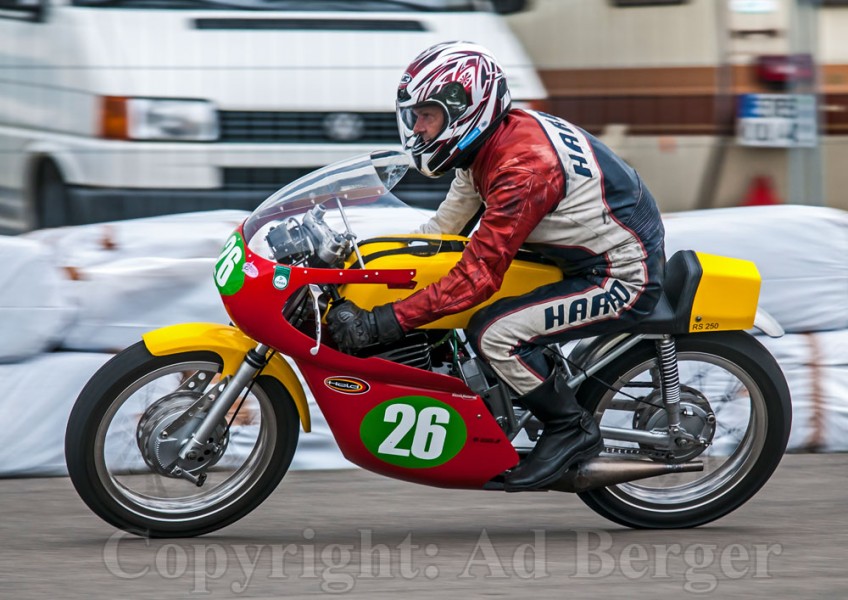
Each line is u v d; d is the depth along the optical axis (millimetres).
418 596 9648
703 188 15531
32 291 13461
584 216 10578
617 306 10789
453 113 10344
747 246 14602
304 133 14867
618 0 15305
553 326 10742
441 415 10875
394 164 11008
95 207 14523
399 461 10945
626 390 11953
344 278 10461
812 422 14539
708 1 15344
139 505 11062
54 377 13586
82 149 14453
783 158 15539
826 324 14805
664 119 15398
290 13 15016
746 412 11922
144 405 11195
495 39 15453
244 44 14781
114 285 13797
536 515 12297
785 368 14555
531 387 10820
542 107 15266
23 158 14375
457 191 11438
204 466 10930
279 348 10594
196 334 10852
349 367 10641
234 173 14703
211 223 14250
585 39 15336
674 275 11281
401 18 15297
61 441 13594
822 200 15617
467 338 10805
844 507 12484
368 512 12328
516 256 11016
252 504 11242
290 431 11195
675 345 11336
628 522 11672
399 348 10805
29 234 13953
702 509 11703
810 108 15508
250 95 14719
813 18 15461
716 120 15453
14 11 14414
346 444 10930
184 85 14586
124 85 14469
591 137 10883
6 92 14289
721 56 15398
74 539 11242
